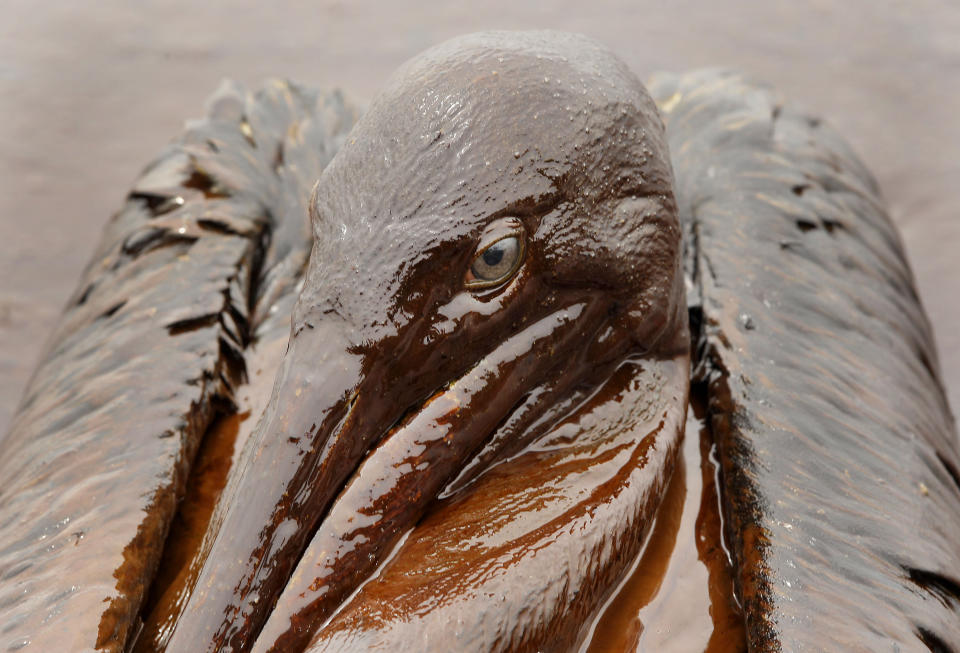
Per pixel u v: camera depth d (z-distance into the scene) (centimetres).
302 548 136
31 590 138
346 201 137
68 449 142
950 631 138
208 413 144
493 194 137
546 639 136
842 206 150
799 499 140
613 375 141
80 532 139
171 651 135
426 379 138
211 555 136
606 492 138
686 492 142
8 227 160
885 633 137
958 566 140
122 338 145
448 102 138
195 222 148
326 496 137
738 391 143
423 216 137
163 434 142
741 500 140
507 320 138
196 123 153
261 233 150
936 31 194
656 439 140
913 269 160
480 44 139
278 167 152
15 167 163
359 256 136
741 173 150
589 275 139
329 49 185
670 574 140
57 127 171
